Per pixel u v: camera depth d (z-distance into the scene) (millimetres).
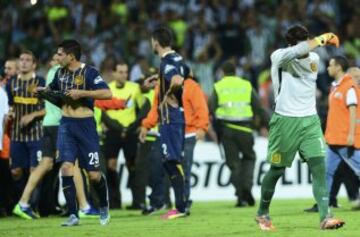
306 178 49688
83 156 29250
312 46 24953
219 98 41375
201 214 35188
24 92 36344
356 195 38219
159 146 37312
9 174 37312
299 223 29469
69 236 26188
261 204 26766
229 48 66688
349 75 35594
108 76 51594
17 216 35812
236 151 41250
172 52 32062
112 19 69188
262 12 69500
